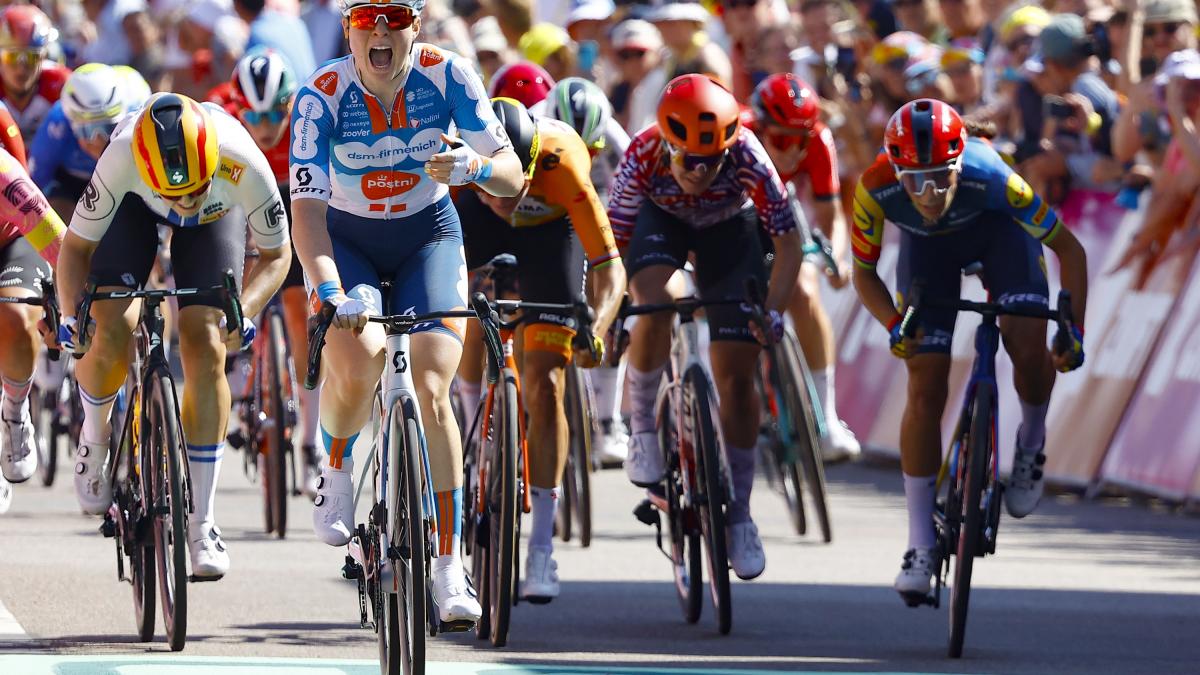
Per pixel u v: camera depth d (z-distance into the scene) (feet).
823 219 86.22
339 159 51.26
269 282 59.72
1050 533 85.40
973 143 63.21
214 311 57.98
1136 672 54.39
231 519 87.25
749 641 59.41
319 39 140.15
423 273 51.52
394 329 48.21
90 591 64.85
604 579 72.84
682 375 64.13
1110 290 97.76
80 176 78.69
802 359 84.74
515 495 57.41
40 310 69.31
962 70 107.24
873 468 112.06
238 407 86.22
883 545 82.79
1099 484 95.76
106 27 146.00
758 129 82.48
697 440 62.44
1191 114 91.56
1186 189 91.91
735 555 66.59
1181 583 72.02
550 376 63.72
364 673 51.72
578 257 64.54
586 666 54.24
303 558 75.00
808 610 66.08
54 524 82.48
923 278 63.72
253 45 128.16
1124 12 97.96
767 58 114.93
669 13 116.37
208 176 53.78
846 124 110.63
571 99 68.33
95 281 55.98
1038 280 63.31
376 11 48.93
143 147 53.26
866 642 59.57
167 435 54.75
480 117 50.85
